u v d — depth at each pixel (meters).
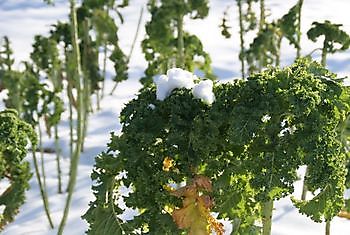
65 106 12.13
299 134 3.14
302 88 3.16
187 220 3.25
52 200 9.02
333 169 3.13
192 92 3.33
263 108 3.12
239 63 14.44
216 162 3.29
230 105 3.26
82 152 10.54
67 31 9.24
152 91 3.50
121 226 3.42
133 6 19.44
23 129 5.09
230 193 3.47
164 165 3.40
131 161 3.30
